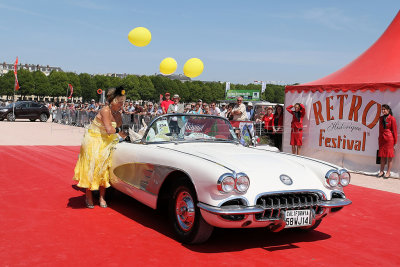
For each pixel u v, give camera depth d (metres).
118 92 4.61
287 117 10.39
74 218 4.36
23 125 20.94
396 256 3.59
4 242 3.51
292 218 3.51
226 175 3.24
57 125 22.28
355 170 8.88
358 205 5.61
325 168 3.86
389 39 9.66
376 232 4.34
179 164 3.67
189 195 3.61
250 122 10.08
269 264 3.27
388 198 6.12
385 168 8.38
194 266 3.14
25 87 99.88
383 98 8.32
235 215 3.29
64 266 3.04
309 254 3.56
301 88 10.01
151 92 110.38
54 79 103.75
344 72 9.78
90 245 3.53
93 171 4.64
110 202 5.19
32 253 3.28
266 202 3.45
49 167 7.56
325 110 9.46
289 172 3.75
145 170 4.18
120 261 3.18
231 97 63.38
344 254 3.60
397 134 8.05
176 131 4.63
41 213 4.49
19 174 6.75
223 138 4.87
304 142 9.96
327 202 3.69
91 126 4.69
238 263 3.25
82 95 108.69
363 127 8.66
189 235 3.59
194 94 122.50
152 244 3.63
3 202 4.89
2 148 10.26
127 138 4.93
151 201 4.07
